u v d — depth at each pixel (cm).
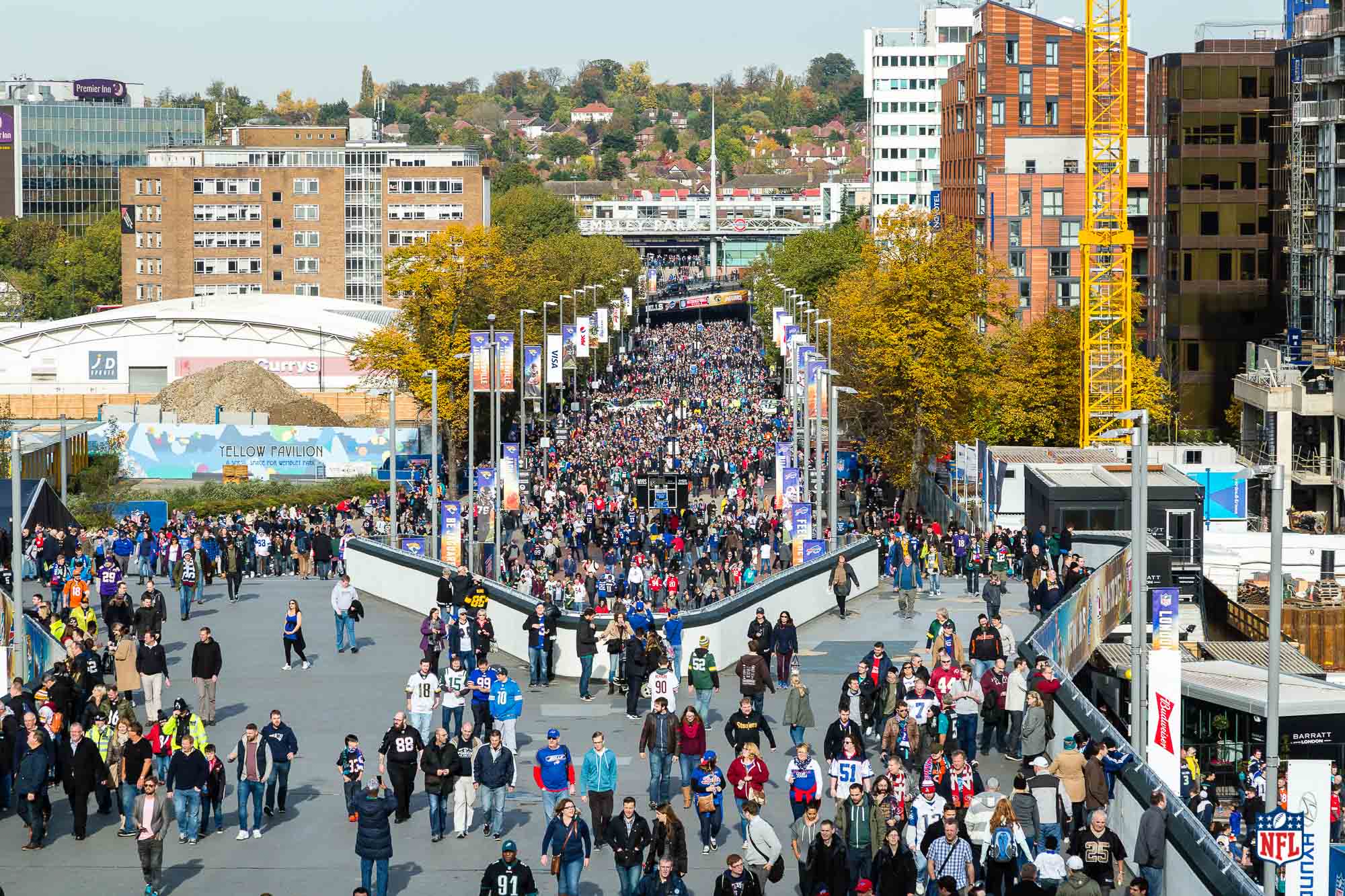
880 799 4044
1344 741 5819
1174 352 17350
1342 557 9538
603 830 4556
